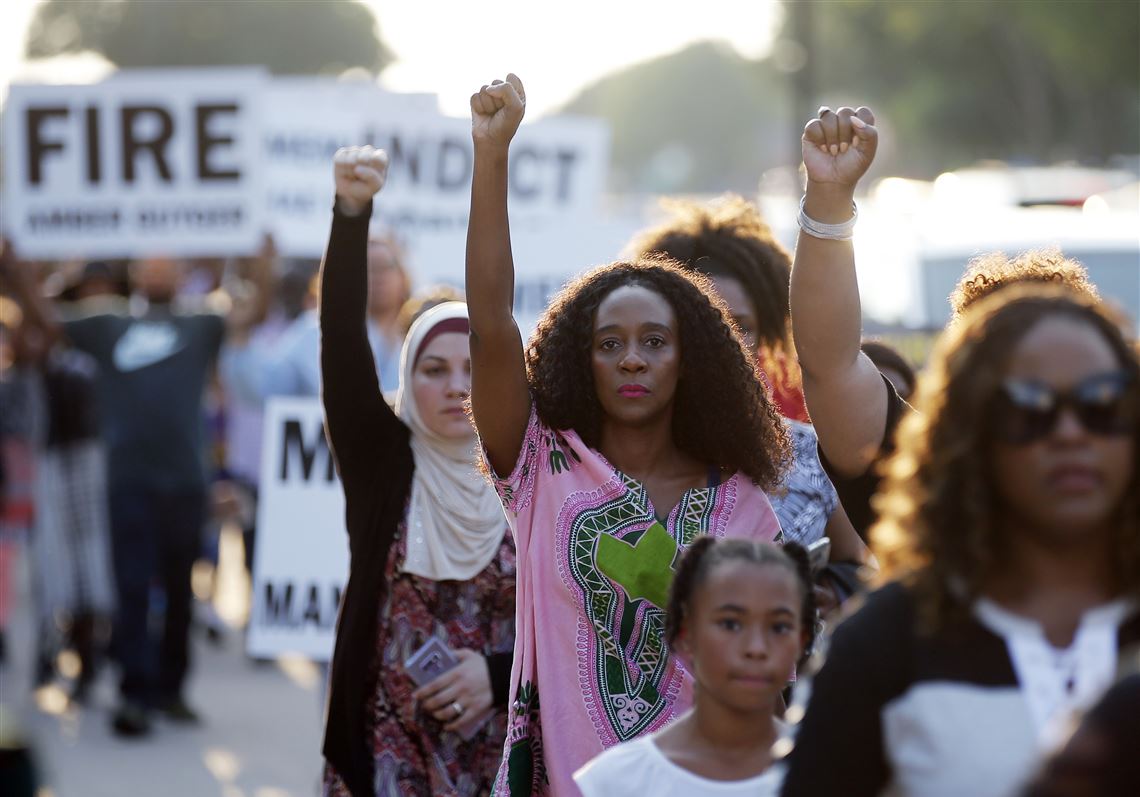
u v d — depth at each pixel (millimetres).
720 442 12031
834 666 8023
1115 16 130500
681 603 9641
